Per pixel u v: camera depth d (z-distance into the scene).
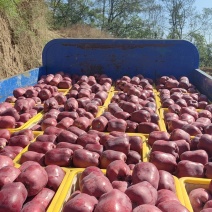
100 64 1.78
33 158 0.75
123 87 1.53
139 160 0.77
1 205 0.52
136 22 10.72
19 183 0.56
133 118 1.02
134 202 0.53
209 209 0.53
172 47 1.73
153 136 0.86
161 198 0.56
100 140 0.84
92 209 0.51
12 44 2.83
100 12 10.14
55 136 0.86
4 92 1.37
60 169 0.68
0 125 1.00
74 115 1.03
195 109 1.19
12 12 2.87
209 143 0.79
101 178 0.59
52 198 0.60
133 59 1.76
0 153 0.81
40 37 3.56
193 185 0.66
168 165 0.71
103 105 1.27
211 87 1.38
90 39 1.76
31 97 1.34
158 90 1.55
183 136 0.84
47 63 1.82
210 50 9.84
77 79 1.74
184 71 1.75
